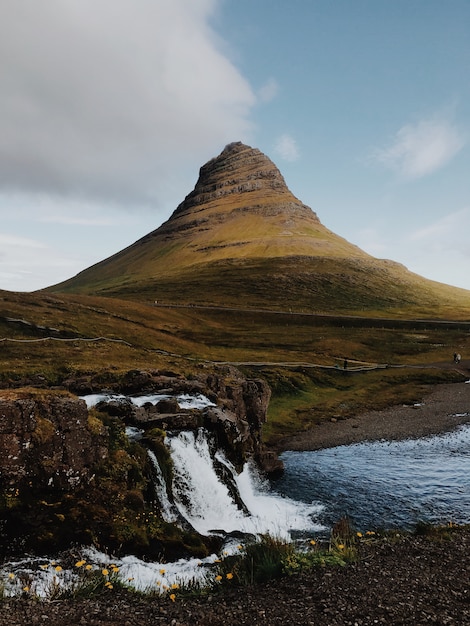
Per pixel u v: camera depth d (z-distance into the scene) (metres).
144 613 12.59
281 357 98.00
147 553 19.97
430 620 11.84
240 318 173.75
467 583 14.56
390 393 75.44
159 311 150.62
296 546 23.27
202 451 31.73
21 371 49.97
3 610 12.30
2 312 91.06
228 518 28.67
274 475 38.19
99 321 104.75
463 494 32.44
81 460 22.44
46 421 21.52
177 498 27.17
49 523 19.09
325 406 65.50
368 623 11.72
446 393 75.38
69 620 11.87
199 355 90.62
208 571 18.31
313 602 13.05
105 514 20.95
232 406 41.34
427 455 42.81
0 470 19.36
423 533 22.03
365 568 15.97
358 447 46.56
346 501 31.92
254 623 11.88
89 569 16.34
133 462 24.80
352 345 125.56
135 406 32.78
